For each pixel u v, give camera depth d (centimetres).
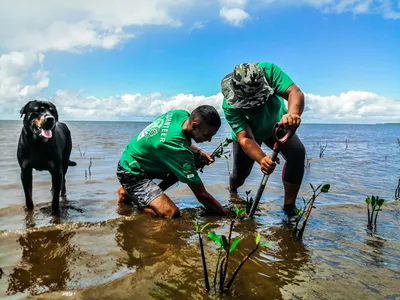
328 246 344
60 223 411
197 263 292
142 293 245
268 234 374
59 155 485
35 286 257
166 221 422
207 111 421
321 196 564
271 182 705
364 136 3231
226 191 607
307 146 1733
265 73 438
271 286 259
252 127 459
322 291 255
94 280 267
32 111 468
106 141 1788
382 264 304
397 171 844
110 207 495
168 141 435
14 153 1116
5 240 351
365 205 500
